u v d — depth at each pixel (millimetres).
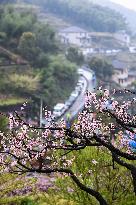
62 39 157250
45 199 11836
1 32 89375
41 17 176375
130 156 8086
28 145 8133
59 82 82125
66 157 10227
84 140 8203
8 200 12008
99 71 108625
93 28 196375
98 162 10531
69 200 11305
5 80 70562
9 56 82125
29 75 78062
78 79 92562
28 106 61188
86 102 8391
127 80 118812
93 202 10789
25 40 86000
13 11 107125
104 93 8453
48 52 98750
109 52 169250
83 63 115750
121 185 10734
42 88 71938
